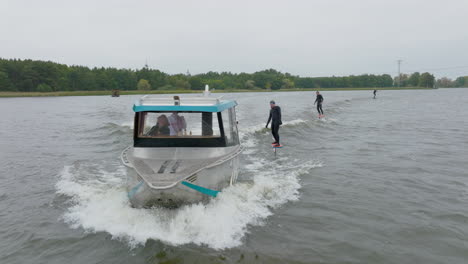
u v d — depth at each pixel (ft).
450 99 177.78
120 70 454.81
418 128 56.44
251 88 495.00
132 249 15.70
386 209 20.66
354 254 15.44
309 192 23.63
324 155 35.58
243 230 17.44
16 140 47.50
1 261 15.38
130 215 18.48
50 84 371.56
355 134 50.08
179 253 15.19
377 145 40.88
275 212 19.94
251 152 37.52
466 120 69.26
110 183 25.90
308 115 77.46
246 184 24.71
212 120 21.49
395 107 111.04
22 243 16.85
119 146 41.55
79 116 84.53
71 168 30.94
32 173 29.60
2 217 20.06
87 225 18.25
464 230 17.90
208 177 18.99
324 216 19.48
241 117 73.46
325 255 15.29
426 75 603.67
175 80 463.42
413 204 21.48
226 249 15.56
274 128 37.70
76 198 22.50
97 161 33.76
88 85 404.77
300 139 45.62
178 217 17.88
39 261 15.28
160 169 18.71
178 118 21.58
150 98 21.74
